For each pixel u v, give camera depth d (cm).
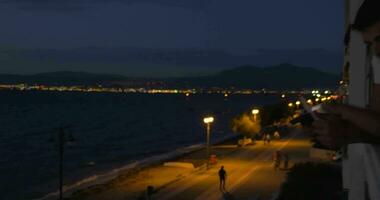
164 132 13788
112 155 8825
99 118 19700
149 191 3456
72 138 3744
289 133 7925
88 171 6544
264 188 3644
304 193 2745
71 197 3797
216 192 3619
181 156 6019
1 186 5872
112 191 3903
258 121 7156
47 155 9100
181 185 3953
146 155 8562
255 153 5772
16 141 11775
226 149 6462
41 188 5531
